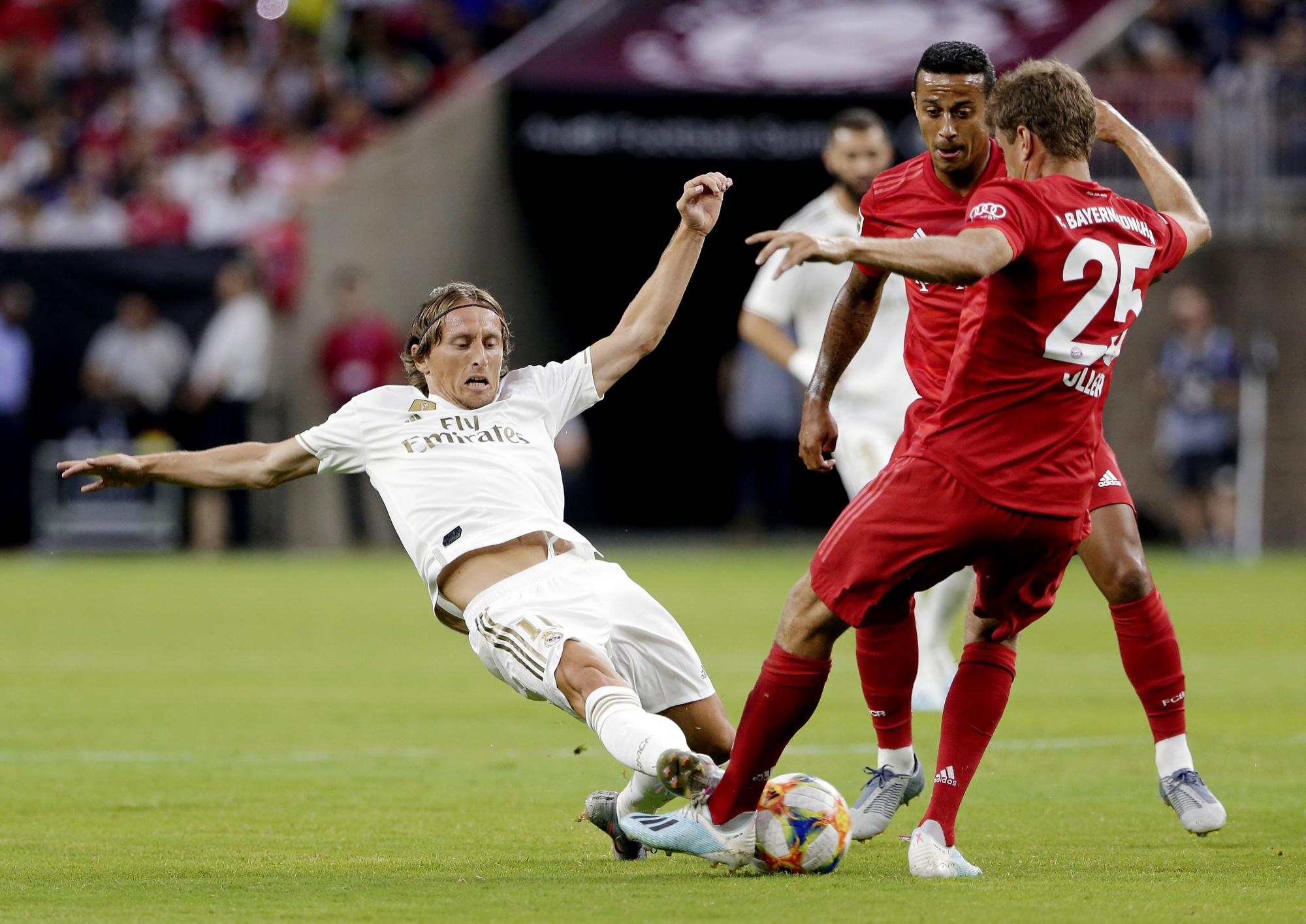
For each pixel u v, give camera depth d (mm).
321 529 81562
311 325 78188
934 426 17516
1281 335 79688
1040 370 17156
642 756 16531
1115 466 21047
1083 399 17469
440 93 91062
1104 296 17188
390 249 80562
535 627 18109
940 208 21016
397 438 19641
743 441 81812
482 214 84312
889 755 20391
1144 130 79688
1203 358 74250
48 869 18359
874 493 17672
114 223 85500
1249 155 79938
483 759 27109
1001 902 16156
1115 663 40656
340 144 87562
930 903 16078
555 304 90438
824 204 32094
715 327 97812
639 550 81938
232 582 64438
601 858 19188
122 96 89812
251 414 75312
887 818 20141
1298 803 22609
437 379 19891
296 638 46438
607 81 82938
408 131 81188
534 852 19641
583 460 92750
